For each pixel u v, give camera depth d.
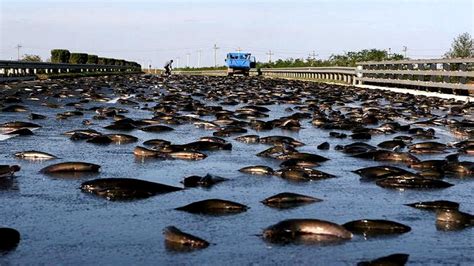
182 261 5.10
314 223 5.93
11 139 12.25
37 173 8.71
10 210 6.66
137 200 7.22
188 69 115.00
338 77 51.00
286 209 6.90
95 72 58.44
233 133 14.02
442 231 6.16
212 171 9.16
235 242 5.64
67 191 7.59
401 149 11.66
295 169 8.92
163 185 7.77
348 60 66.62
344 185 8.34
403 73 35.06
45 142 11.93
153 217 6.45
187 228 6.07
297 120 16.41
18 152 10.20
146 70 108.50
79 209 6.74
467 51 49.06
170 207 6.89
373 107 22.06
